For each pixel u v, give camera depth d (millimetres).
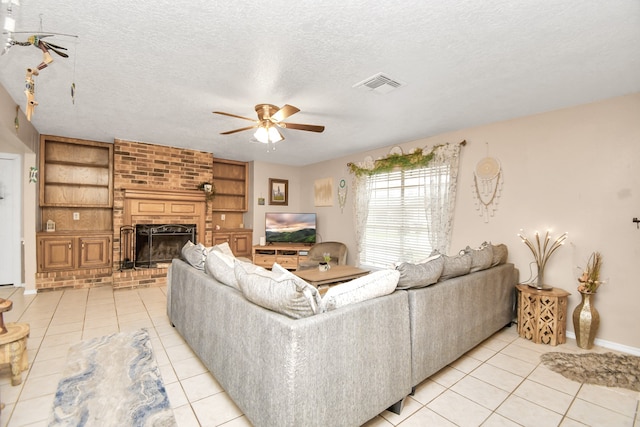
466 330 2547
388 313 1853
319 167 6367
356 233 5383
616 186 2820
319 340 1496
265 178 6441
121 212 4707
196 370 2379
